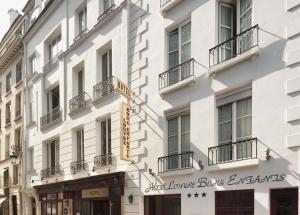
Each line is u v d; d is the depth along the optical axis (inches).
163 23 497.7
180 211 453.7
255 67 367.2
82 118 687.1
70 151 722.2
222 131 409.4
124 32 572.4
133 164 529.3
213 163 406.0
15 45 1044.5
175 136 473.1
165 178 469.7
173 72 476.4
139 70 534.3
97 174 620.4
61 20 794.8
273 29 352.2
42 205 856.9
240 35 395.2
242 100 389.7
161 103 487.8
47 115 841.5
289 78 334.0
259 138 357.1
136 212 515.8
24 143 982.4
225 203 393.4
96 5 665.0
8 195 1107.9
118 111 578.9
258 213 350.9
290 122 329.7
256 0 372.8
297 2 330.3
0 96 1270.9
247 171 365.4
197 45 442.3
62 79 771.4
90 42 674.8
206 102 422.0
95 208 642.8
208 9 430.6
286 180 328.2
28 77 980.6
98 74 650.8
